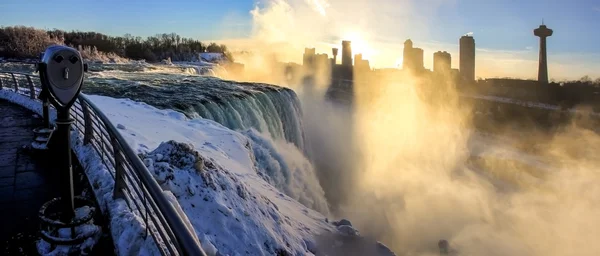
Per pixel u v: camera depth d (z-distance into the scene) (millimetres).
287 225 7609
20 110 10281
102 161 5117
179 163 6453
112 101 13609
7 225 4055
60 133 3283
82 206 3852
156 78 29828
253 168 10570
